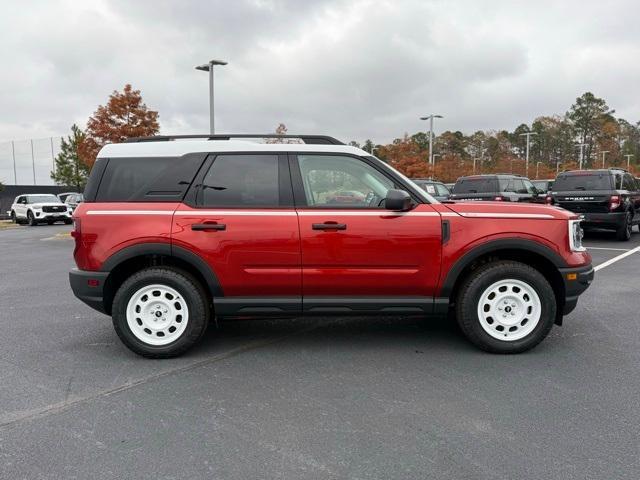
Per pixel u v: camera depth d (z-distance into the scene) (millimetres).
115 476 2641
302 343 4852
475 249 4301
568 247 4363
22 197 27766
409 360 4344
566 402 3469
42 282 8312
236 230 4277
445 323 5516
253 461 2771
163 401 3561
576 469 2660
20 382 3930
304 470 2682
